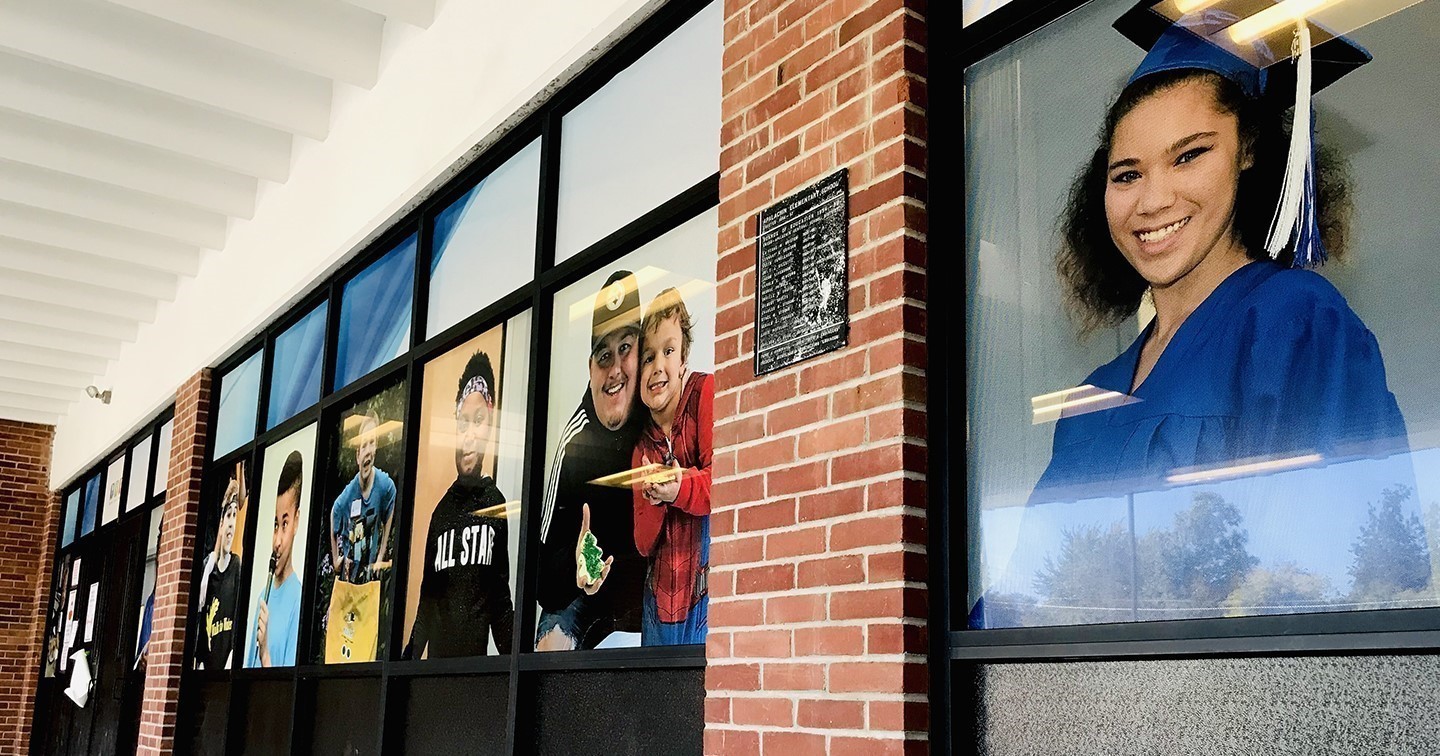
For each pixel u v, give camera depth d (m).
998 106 2.67
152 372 8.66
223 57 5.75
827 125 2.87
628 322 3.80
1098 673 2.24
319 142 6.15
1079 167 2.47
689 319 3.52
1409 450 1.88
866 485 2.58
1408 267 1.92
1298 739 1.93
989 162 2.66
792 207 2.93
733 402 3.02
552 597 3.89
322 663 5.44
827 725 2.56
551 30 4.16
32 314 8.84
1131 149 2.38
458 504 4.60
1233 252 2.17
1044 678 2.33
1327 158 2.05
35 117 6.38
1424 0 1.95
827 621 2.61
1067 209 2.48
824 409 2.73
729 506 2.96
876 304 2.64
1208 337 2.18
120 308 8.63
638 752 3.37
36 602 11.40
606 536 3.69
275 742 5.77
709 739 2.88
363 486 5.39
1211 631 2.06
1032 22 2.60
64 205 6.93
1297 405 2.03
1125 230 2.36
